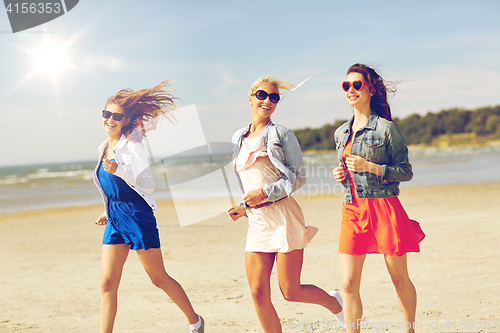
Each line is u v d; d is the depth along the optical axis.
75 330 4.20
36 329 4.22
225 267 6.86
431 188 18.92
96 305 5.09
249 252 3.26
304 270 6.30
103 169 3.60
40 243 9.78
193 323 3.68
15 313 4.79
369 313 4.21
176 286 3.60
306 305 4.78
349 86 3.29
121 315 4.62
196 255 7.87
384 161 3.19
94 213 15.69
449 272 5.56
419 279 5.33
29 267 7.33
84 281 6.31
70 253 8.58
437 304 4.29
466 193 16.34
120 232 3.47
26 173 51.31
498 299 4.30
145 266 3.51
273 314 3.24
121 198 3.50
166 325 4.25
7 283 6.24
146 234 3.46
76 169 58.81
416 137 92.06
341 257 3.18
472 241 7.47
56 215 15.38
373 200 3.13
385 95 3.31
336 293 3.65
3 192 26.53
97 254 8.45
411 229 3.16
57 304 5.14
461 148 76.31
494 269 5.56
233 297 5.17
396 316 4.08
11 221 13.95
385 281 5.44
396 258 3.09
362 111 3.34
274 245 3.20
